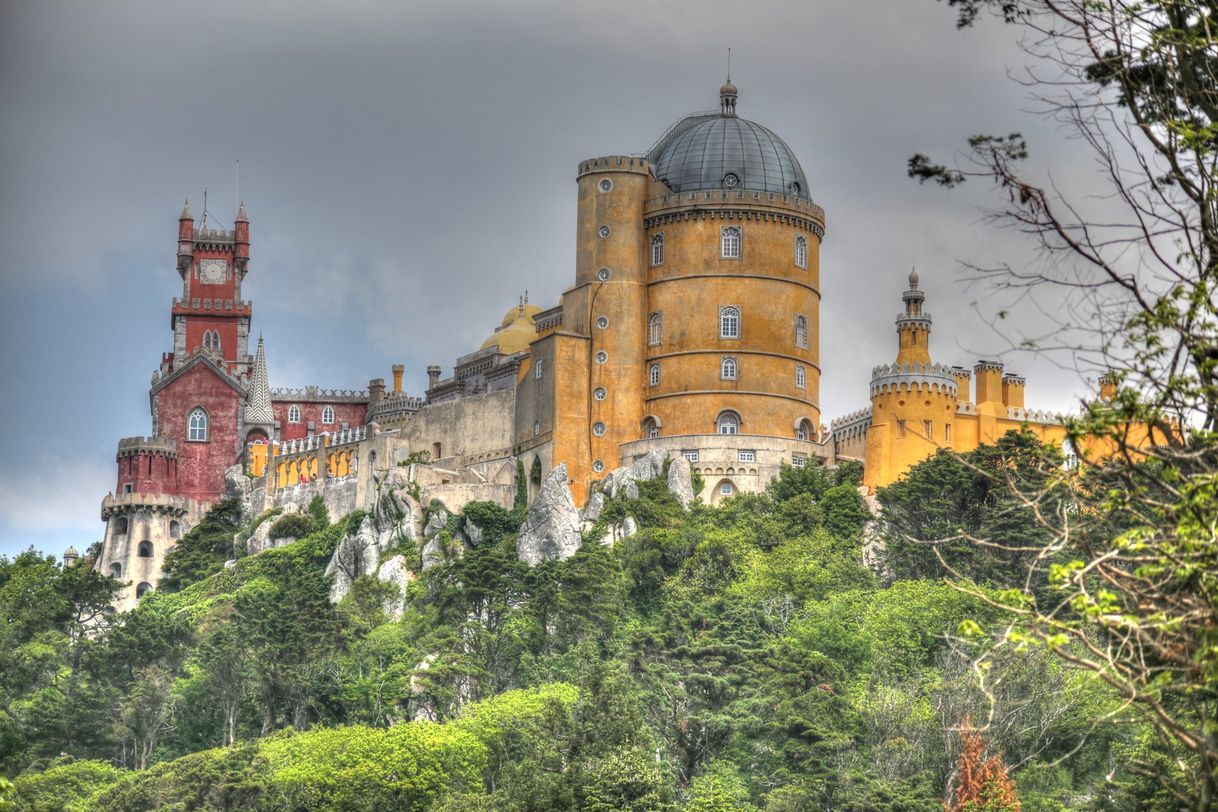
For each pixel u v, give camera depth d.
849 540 162.25
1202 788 40.75
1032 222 43.75
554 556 167.88
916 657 138.12
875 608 142.75
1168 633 41.62
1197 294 42.22
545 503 171.00
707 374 178.88
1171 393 42.53
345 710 149.50
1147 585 42.31
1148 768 46.03
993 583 142.50
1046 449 48.00
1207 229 42.59
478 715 133.00
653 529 163.12
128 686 156.00
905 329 173.12
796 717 121.81
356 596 170.25
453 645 150.25
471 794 119.56
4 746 141.50
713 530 163.00
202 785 125.31
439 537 176.62
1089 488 54.91
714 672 132.62
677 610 146.38
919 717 121.19
